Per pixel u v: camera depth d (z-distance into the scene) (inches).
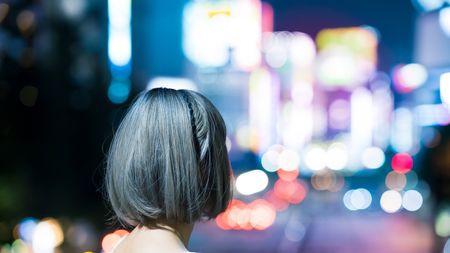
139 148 68.4
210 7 2770.7
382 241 714.2
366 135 4478.3
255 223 799.1
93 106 583.2
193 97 72.4
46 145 507.2
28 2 469.4
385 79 4675.2
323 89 4864.7
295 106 4050.2
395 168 1603.1
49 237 300.0
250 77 2977.4
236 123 2893.7
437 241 527.5
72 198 522.9
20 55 466.9
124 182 68.3
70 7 533.3
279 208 1186.6
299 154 3742.6
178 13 2222.0
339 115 4781.0
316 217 1116.5
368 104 4527.6
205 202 69.5
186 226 71.2
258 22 3159.5
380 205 1400.1
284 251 637.3
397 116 2250.2
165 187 67.2
